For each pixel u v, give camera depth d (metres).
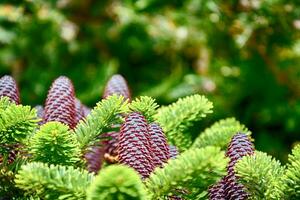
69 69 2.81
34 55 2.83
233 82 2.48
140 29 2.85
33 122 0.83
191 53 2.74
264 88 2.43
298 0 2.22
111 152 1.02
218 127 1.08
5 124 0.82
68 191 0.76
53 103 0.96
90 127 0.90
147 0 2.65
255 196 0.82
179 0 2.61
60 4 2.78
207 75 2.53
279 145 2.40
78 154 0.90
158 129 0.88
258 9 2.22
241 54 2.43
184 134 1.06
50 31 2.83
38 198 0.81
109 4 2.85
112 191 0.67
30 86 2.77
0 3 2.80
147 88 2.76
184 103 1.01
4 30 2.83
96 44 2.87
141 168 0.82
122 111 0.90
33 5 2.78
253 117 2.46
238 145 0.86
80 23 2.87
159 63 2.89
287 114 2.42
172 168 0.75
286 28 2.24
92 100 2.62
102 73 2.66
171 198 0.83
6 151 0.86
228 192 0.85
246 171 0.81
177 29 2.74
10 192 0.86
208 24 2.46
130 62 2.90
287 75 2.43
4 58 2.84
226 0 2.25
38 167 0.75
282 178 0.80
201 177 0.75
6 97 0.88
